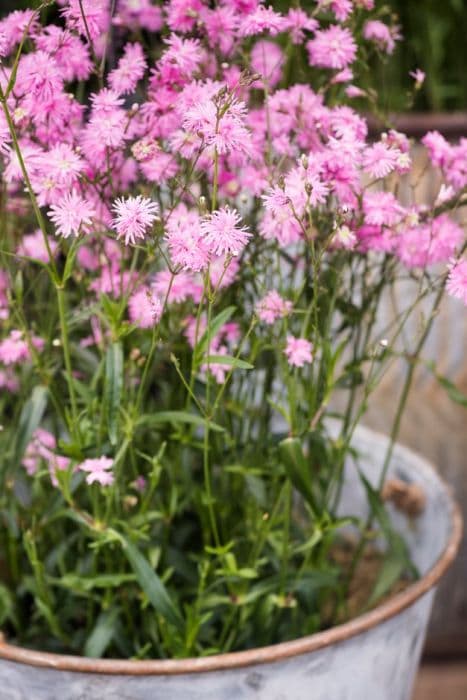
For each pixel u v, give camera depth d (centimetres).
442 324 144
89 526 92
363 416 144
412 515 105
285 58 92
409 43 204
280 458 92
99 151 86
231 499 100
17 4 168
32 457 100
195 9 88
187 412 93
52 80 83
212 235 80
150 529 99
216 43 90
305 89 90
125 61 87
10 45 88
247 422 106
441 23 205
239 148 83
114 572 98
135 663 85
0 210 96
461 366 147
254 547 97
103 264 96
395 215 89
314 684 89
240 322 97
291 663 87
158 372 100
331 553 114
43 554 103
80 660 86
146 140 86
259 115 90
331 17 94
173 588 99
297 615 102
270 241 97
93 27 85
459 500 141
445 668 138
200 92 85
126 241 80
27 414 93
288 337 90
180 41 86
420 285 92
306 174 85
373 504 100
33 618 103
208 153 89
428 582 92
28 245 97
